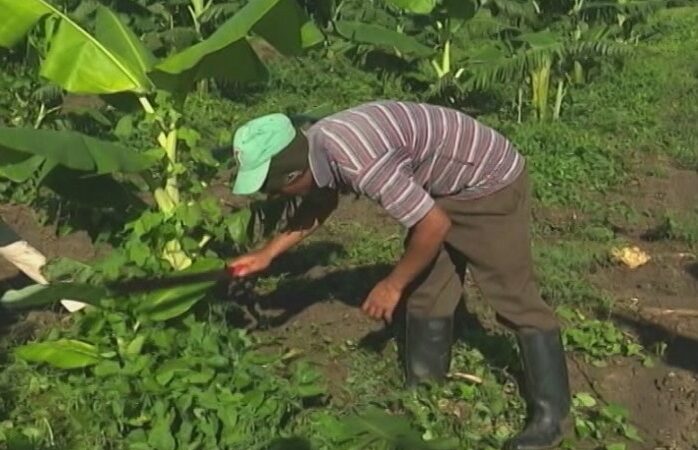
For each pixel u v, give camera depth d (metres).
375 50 11.09
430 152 4.36
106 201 5.06
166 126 5.02
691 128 10.50
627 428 4.98
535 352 4.71
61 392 4.85
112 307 4.91
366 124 4.19
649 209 8.31
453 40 11.17
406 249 4.34
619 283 6.84
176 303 4.91
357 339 5.71
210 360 4.74
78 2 10.76
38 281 5.41
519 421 4.95
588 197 8.52
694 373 5.59
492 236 4.54
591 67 12.01
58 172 4.95
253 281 6.15
